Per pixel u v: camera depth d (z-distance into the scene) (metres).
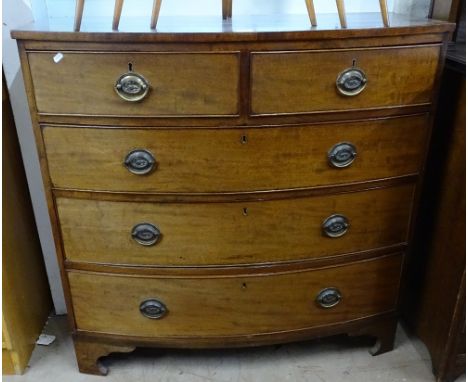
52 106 1.13
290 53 1.09
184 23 1.29
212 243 1.28
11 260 1.49
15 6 1.36
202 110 1.12
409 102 1.21
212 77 1.09
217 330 1.41
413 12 1.57
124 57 1.07
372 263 1.40
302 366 1.54
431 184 1.46
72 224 1.27
